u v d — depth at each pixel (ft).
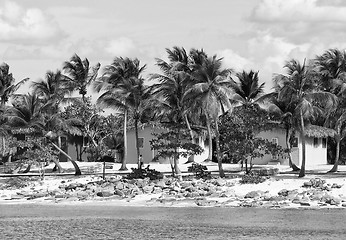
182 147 216.95
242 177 199.93
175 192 190.39
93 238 128.16
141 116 247.29
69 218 154.30
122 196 188.96
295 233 126.21
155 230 134.10
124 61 260.62
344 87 216.74
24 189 209.05
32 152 230.89
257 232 128.26
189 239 123.54
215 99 208.13
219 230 131.54
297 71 201.46
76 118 271.08
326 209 157.17
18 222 149.69
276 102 224.53
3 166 267.18
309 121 261.85
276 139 268.82
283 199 171.73
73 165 262.67
